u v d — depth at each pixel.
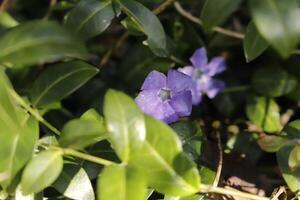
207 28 0.28
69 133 0.27
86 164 0.31
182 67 0.38
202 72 0.38
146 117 0.26
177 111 0.33
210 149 0.35
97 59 0.39
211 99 0.39
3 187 0.27
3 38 0.26
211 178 0.31
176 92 0.33
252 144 0.36
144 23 0.32
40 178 0.26
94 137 0.27
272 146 0.32
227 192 0.30
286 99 0.39
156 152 0.26
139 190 0.25
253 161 0.35
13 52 0.25
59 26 0.25
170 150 0.26
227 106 0.39
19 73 0.36
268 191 0.34
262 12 0.26
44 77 0.31
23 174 0.26
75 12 0.32
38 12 0.41
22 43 0.25
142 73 0.37
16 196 0.28
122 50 0.40
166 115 0.33
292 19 0.25
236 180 0.34
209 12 0.28
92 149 0.31
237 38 0.39
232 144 0.36
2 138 0.28
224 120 0.38
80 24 0.31
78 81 0.30
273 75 0.38
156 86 0.33
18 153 0.28
